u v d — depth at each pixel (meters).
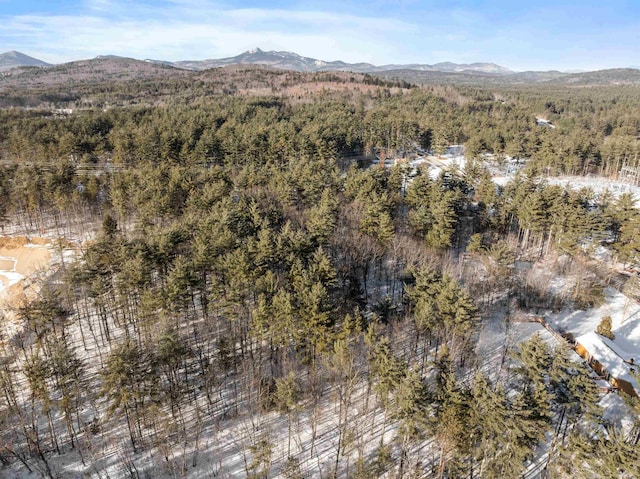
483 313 51.72
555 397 31.66
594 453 28.42
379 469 32.94
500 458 30.11
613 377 41.09
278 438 36.50
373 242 56.94
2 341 44.25
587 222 61.06
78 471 33.25
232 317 40.12
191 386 40.31
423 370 42.47
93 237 68.56
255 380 40.69
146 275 43.44
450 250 64.44
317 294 37.91
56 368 33.66
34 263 63.25
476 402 30.31
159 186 67.44
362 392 40.19
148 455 34.75
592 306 55.75
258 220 56.62
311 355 41.00
